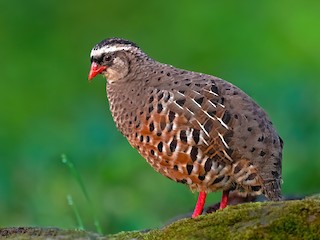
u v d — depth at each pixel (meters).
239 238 8.28
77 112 21.58
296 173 14.80
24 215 15.00
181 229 8.57
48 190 15.27
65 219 14.42
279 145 10.73
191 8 25.05
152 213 14.69
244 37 23.17
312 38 22.27
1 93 22.64
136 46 11.55
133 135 11.11
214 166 10.60
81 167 16.25
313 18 22.78
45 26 25.61
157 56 24.03
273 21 23.17
